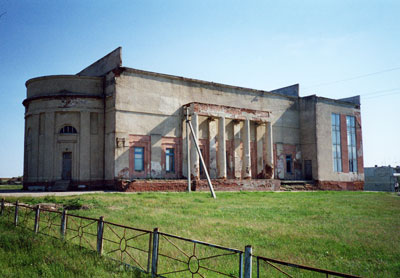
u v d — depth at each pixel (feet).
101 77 92.58
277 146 121.70
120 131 86.58
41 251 26.78
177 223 38.91
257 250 28.07
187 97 100.07
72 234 33.01
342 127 133.80
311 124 125.80
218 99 106.93
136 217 43.14
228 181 96.58
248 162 104.83
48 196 61.26
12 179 167.94
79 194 69.31
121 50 89.10
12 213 44.83
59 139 87.66
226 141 106.63
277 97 123.95
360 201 72.49
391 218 45.73
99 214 45.80
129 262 24.66
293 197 81.00
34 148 89.51
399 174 180.34
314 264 24.62
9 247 28.12
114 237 31.96
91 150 88.79
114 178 84.84
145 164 90.17
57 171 86.69
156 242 21.75
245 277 16.28
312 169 124.47
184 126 97.76
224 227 37.01
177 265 24.06
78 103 88.63
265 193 91.97
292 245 29.76
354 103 139.95
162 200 62.54
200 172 99.71
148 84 92.73
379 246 29.48
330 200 73.92
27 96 95.30
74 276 21.58
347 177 132.05
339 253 27.55
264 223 40.11
